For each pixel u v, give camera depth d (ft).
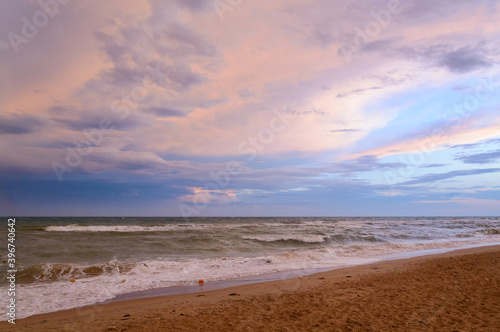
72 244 51.11
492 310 18.34
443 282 26.66
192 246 56.08
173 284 29.71
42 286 27.63
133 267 35.96
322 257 47.85
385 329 15.72
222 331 16.22
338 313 18.86
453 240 77.00
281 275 34.19
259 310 20.10
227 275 33.94
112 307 21.93
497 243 68.69
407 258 45.70
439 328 15.60
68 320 18.85
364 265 40.19
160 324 17.60
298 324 17.01
